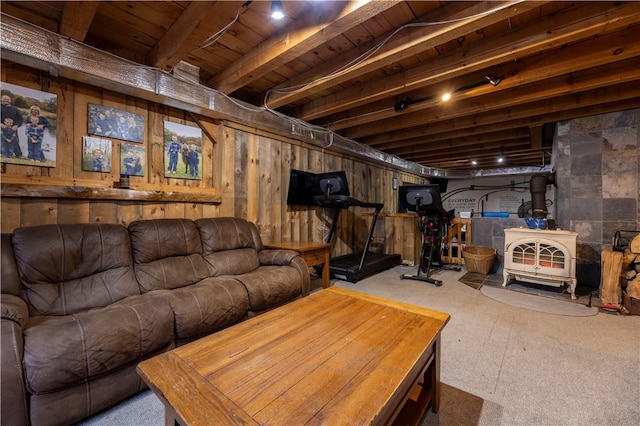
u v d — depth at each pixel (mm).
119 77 2277
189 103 2746
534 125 4191
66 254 1873
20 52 1833
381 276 4402
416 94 3488
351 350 1248
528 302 3193
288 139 4117
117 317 1556
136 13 2066
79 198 2258
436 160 7359
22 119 2039
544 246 3539
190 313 1857
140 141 2641
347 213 5367
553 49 2564
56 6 1933
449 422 1441
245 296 2242
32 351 1279
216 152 3277
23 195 2008
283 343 1310
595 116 3746
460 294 3494
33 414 1290
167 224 2475
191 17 1961
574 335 2373
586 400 1591
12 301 1493
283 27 2223
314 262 3416
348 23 1894
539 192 4445
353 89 3357
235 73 2742
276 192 3953
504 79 2824
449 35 2037
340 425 835
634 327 2527
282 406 909
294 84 3098
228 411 888
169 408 956
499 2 1753
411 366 1129
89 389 1441
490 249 4664
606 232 3682
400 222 5293
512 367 1918
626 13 1825
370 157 5609
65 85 2227
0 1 1881
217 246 2764
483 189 9375
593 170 3762
